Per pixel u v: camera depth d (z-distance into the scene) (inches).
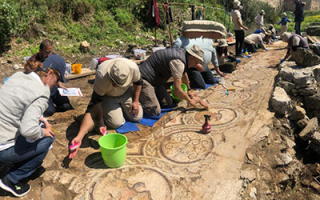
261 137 147.6
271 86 230.2
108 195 103.3
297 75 228.2
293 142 164.7
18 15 322.0
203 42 219.3
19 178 102.1
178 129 154.6
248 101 195.8
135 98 151.0
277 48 428.1
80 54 337.4
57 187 108.1
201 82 224.1
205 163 123.5
